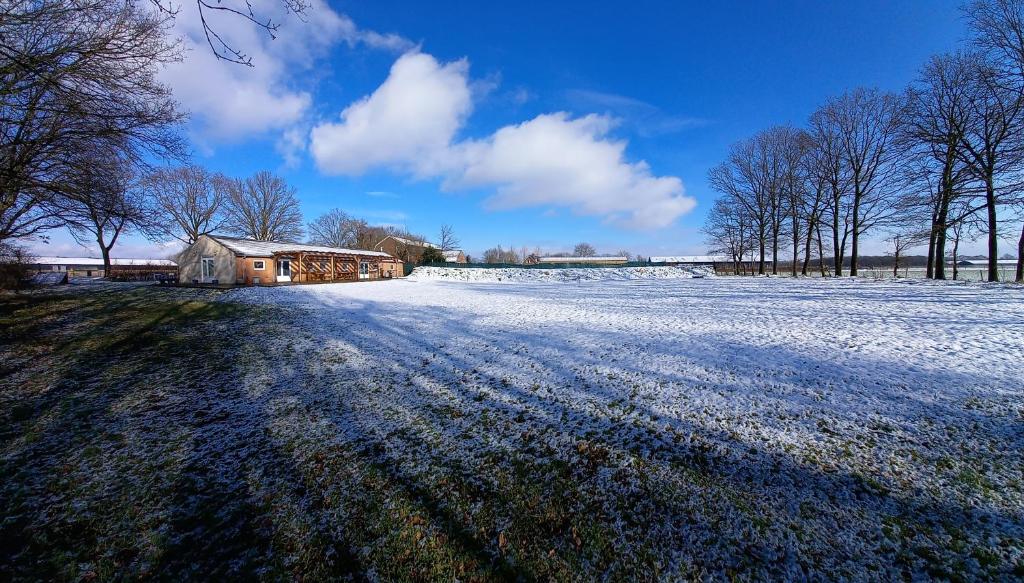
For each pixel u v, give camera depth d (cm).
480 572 259
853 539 261
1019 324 821
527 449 412
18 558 287
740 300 1430
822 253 3186
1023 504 281
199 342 921
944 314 967
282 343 906
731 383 545
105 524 323
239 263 2622
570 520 302
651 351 724
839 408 450
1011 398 448
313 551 286
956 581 223
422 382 632
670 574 246
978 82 1764
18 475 396
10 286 1717
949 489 303
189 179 4369
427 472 379
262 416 527
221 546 295
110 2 752
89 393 618
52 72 759
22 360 789
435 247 5706
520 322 1088
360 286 2428
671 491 326
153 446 451
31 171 927
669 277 3541
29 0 671
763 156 3522
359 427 484
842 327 851
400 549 283
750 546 262
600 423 457
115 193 1049
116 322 1131
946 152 1975
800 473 336
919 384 502
